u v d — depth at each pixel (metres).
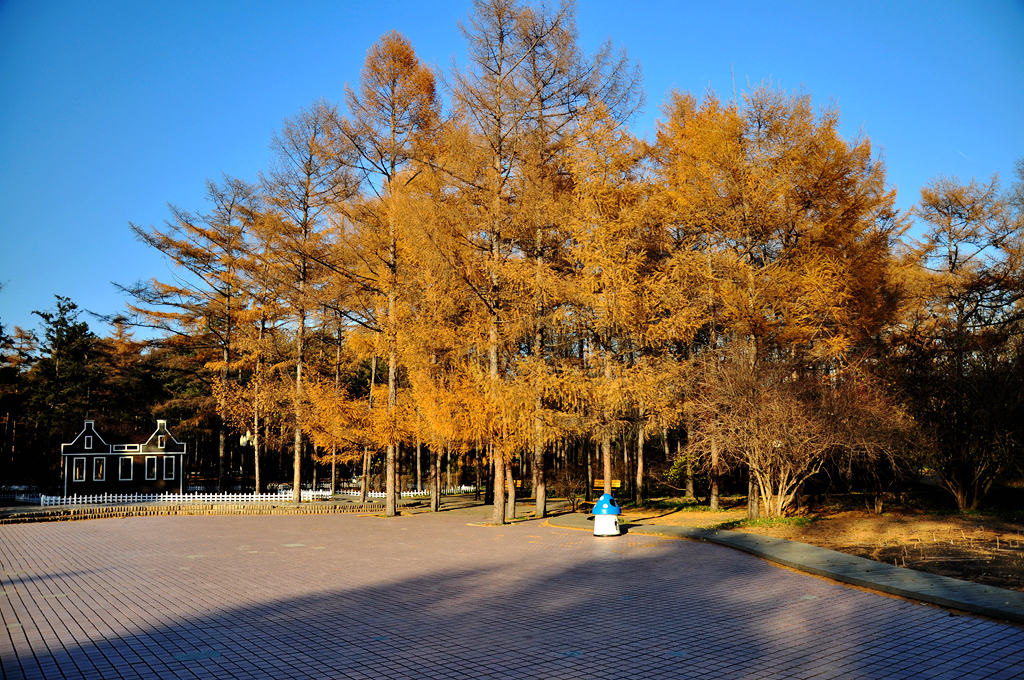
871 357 21.22
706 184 18.92
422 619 7.86
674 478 29.14
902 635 6.95
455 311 20.83
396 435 24.12
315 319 27.72
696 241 21.59
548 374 19.52
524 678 5.74
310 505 28.12
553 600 8.89
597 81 20.25
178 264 34.47
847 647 6.55
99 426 46.03
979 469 19.16
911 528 15.17
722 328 22.38
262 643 6.86
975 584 9.02
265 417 34.03
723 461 21.52
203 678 5.78
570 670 5.94
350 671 5.95
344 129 23.77
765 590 9.48
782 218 17.75
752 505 18.45
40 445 47.47
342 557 13.16
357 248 24.45
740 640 6.86
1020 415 18.41
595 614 8.07
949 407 19.22
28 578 11.01
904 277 26.19
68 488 34.31
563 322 19.77
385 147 24.08
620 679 5.69
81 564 12.52
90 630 7.44
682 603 8.66
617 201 19.50
